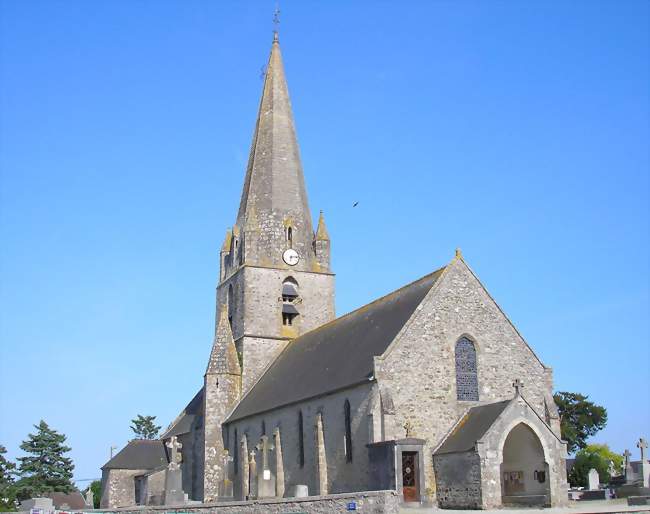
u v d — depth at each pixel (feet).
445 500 139.23
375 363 144.36
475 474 132.26
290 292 231.50
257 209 238.27
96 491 387.34
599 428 310.45
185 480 233.76
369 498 105.19
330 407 159.12
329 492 155.12
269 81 258.57
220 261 252.42
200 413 227.81
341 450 152.46
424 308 153.07
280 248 233.96
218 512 118.42
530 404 141.69
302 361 195.93
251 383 219.20
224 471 202.69
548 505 134.51
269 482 167.94
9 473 303.07
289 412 176.14
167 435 258.37
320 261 238.27
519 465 145.69
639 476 209.67
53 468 307.58
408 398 145.89
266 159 245.04
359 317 186.39
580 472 268.21
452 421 148.56
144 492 248.32
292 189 242.99
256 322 224.94
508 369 157.38
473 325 156.97
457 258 161.07
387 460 135.85
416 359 148.77
